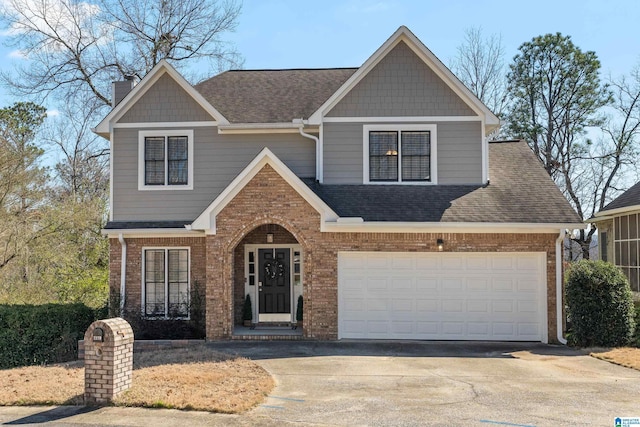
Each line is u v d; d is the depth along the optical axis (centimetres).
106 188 3384
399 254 1487
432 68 1636
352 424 767
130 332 928
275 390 943
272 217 1460
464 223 1438
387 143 1647
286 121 1686
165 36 3011
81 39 2953
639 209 1670
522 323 1474
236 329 1582
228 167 1678
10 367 1423
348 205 1516
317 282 1462
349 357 1234
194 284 1603
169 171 1683
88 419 795
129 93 1673
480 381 1016
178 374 1023
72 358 1481
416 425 762
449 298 1484
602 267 1390
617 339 1358
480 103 1617
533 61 2891
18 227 1883
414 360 1210
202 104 1669
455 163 1631
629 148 2916
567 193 3045
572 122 2878
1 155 1834
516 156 1812
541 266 1477
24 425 771
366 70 1636
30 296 1858
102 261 2455
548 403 870
